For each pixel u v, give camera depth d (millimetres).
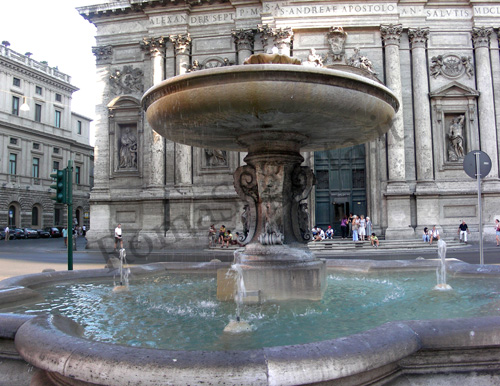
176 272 9570
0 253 26781
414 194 26547
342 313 5496
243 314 5512
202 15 29547
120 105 29844
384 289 7219
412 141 27266
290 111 5488
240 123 6105
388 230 26047
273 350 3078
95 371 2984
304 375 2904
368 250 23531
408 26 27750
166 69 29438
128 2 29781
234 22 29156
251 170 7344
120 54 30578
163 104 5762
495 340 3521
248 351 3064
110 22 30672
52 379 3428
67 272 8398
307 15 27641
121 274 8633
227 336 4457
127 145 30000
